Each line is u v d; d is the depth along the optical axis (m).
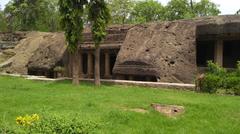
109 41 32.09
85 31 34.91
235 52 27.30
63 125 9.46
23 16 60.47
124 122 12.91
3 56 45.19
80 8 26.45
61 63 34.81
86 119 10.92
